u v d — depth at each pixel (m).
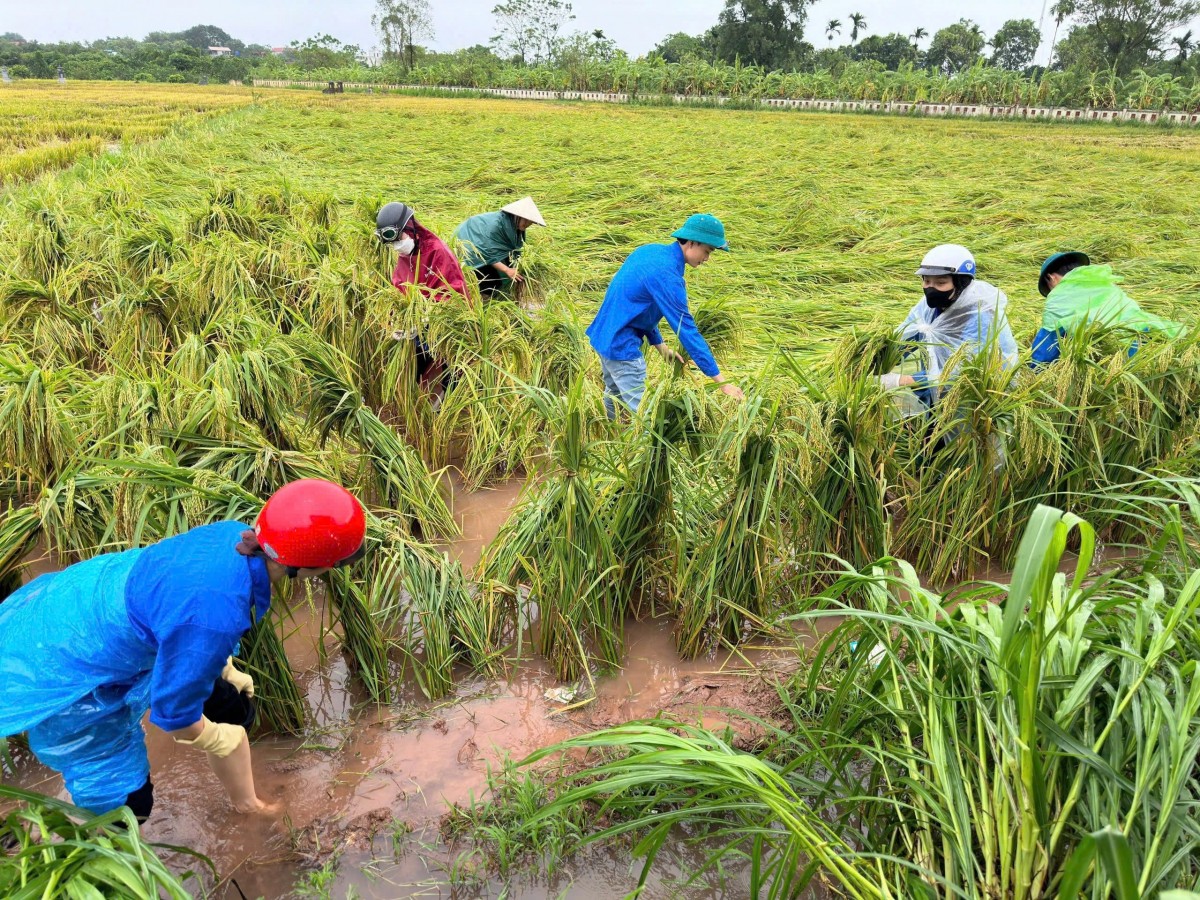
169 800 2.74
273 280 6.39
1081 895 1.89
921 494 4.02
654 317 4.85
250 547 2.14
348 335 5.56
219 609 2.03
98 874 1.83
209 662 2.04
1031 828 1.86
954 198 13.32
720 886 2.47
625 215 11.92
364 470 4.22
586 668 3.30
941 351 4.40
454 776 2.88
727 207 12.34
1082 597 1.89
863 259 9.29
